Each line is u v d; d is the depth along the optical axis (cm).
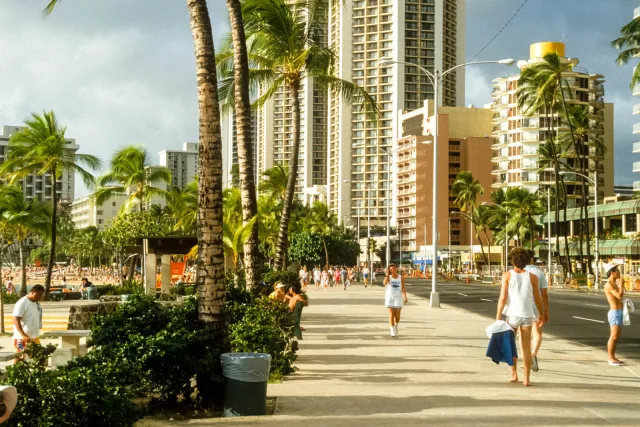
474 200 12369
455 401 882
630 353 1475
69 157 3803
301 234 9438
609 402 883
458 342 1652
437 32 19125
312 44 2727
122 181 5072
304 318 2464
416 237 15625
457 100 19775
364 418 774
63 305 2523
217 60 2498
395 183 16788
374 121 2930
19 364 571
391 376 1111
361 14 19312
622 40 5078
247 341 1056
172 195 5294
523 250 1030
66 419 554
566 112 7212
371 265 7694
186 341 817
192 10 906
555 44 12912
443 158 15188
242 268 2539
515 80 13412
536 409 829
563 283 6950
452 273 10819
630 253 8319
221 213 893
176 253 2666
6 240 3766
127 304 860
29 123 3703
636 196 8144
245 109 1789
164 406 842
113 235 4584
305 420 763
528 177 13075
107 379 636
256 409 807
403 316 2573
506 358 1026
